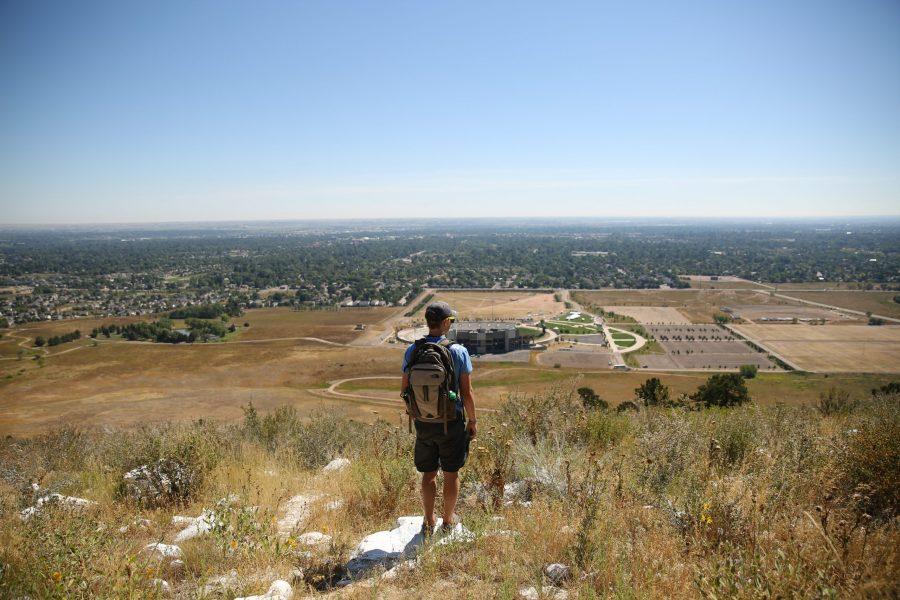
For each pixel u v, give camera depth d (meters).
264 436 12.11
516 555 4.19
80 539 4.20
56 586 3.58
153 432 8.27
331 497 6.54
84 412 52.09
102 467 8.16
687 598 3.31
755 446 6.39
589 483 5.13
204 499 6.68
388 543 4.82
